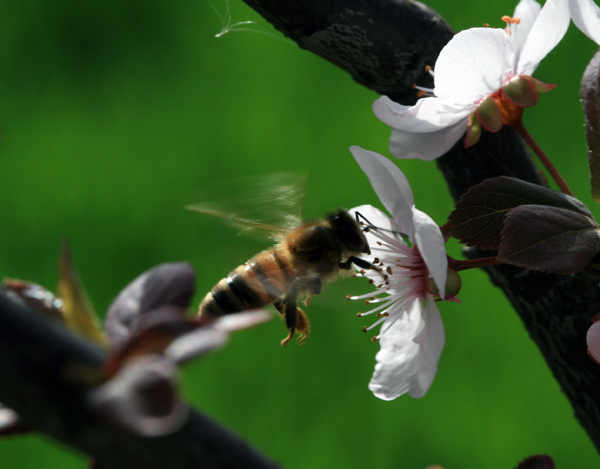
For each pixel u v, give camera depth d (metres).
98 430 0.18
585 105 0.33
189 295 0.25
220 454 0.20
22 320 0.18
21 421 0.19
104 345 0.24
